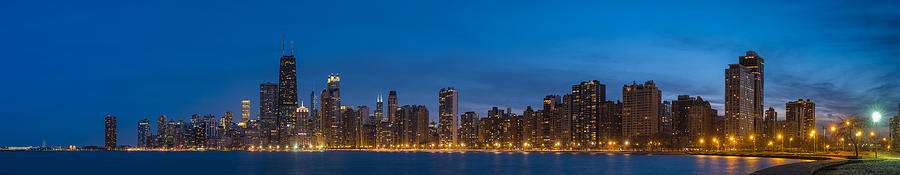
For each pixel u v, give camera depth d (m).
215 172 148.25
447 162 190.75
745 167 114.56
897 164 96.56
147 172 157.25
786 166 82.94
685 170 112.88
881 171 81.44
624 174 110.44
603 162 167.75
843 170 82.88
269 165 183.50
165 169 171.00
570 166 147.88
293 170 150.62
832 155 150.88
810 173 71.88
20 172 175.00
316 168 158.62
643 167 132.12
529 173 123.62
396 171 139.75
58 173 166.50
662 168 124.25
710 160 156.88
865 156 147.12
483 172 130.75
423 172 134.12
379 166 166.12
